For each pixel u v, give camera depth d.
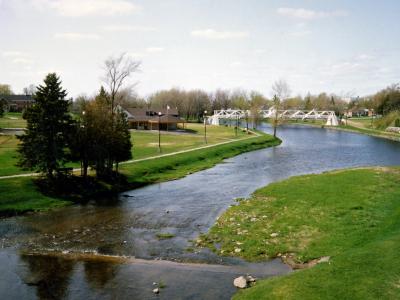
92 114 45.56
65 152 44.56
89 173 48.44
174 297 19.48
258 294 18.95
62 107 41.69
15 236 29.08
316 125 189.75
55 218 33.81
